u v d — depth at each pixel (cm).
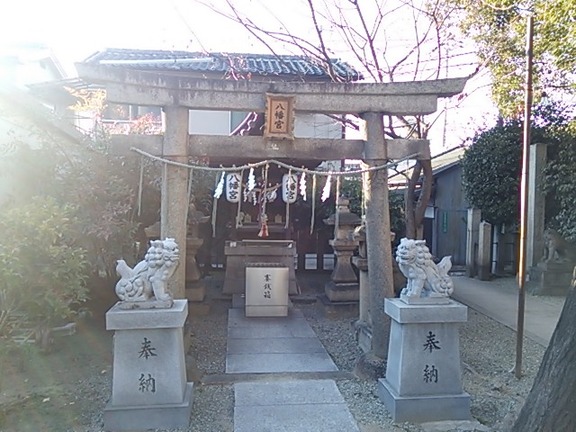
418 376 383
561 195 938
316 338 624
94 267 618
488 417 388
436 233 1517
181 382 369
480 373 489
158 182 657
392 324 412
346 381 458
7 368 479
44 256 384
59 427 360
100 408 394
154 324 362
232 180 534
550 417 271
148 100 461
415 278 394
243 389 431
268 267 755
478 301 865
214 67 1051
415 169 720
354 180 1127
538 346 583
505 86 848
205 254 1113
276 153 488
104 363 502
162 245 381
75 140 714
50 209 402
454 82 482
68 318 576
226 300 859
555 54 830
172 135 468
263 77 959
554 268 922
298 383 447
